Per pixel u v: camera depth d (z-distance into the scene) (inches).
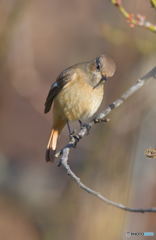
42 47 804.6
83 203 537.0
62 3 812.0
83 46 749.3
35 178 645.9
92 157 528.4
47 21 810.2
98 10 715.4
